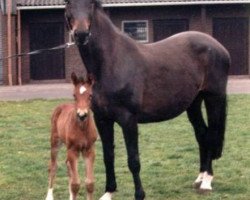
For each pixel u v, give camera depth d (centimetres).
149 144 1498
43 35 3531
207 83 1070
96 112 952
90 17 897
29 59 3525
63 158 1327
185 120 1852
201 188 1062
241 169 1224
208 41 1073
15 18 3447
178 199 1026
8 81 3438
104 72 930
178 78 1012
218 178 1155
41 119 1948
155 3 3453
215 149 1088
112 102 936
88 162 938
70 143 927
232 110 2069
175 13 3566
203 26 3553
